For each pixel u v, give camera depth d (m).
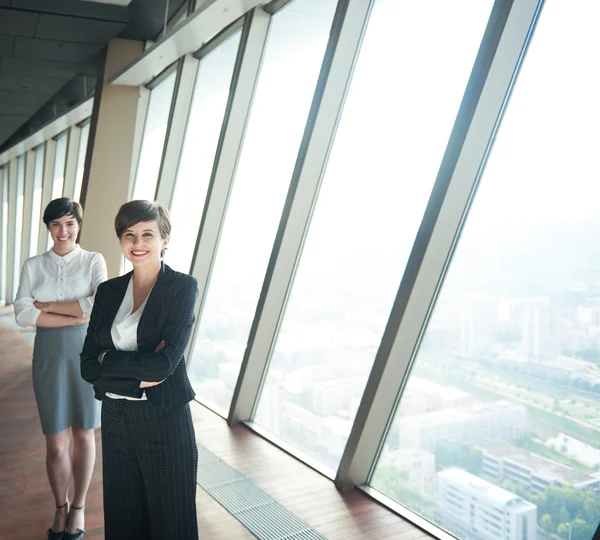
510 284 2.78
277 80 4.72
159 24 6.91
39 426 4.79
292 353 4.33
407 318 3.18
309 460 4.09
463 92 3.03
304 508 3.42
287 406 4.39
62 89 9.62
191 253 6.00
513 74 2.79
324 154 4.01
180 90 6.29
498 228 2.84
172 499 2.17
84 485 2.95
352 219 3.75
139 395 2.06
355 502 3.49
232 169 5.19
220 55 5.79
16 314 2.86
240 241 5.02
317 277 4.06
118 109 7.51
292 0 4.62
